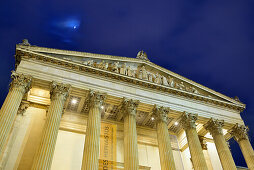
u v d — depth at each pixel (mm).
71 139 35625
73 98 34906
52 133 25984
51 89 30031
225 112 40781
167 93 37562
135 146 29297
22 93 28297
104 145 30641
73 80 31969
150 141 40656
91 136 27828
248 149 37500
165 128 32969
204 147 42156
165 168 29406
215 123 37719
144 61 40062
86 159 25938
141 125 41344
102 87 33156
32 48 32062
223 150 35156
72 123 36875
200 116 37688
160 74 40781
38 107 35594
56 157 33219
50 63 32188
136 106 33375
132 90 35062
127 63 38875
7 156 29859
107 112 37938
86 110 37688
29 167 30062
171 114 36719
